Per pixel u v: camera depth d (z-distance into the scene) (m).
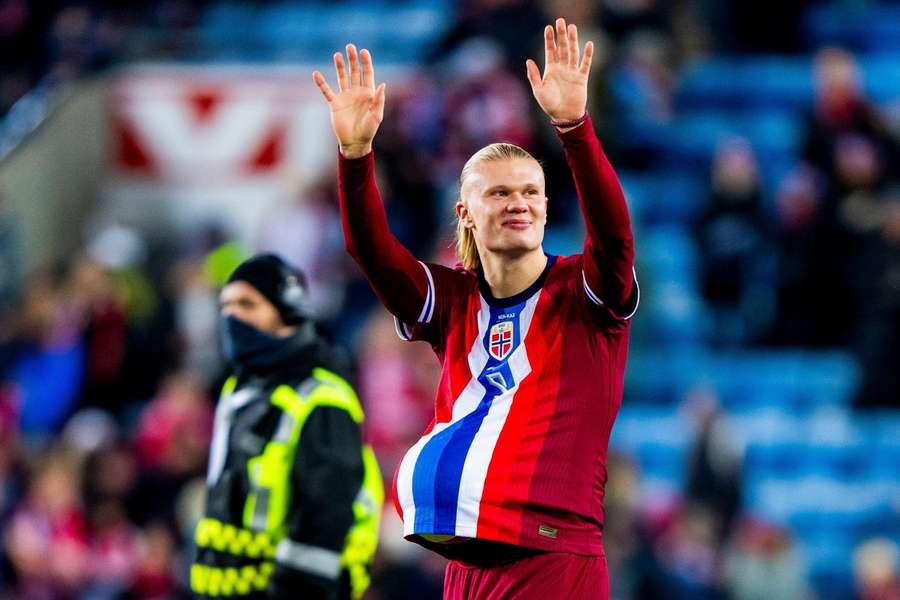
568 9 46.94
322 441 18.42
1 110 57.41
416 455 14.66
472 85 44.47
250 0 60.38
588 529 14.45
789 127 51.16
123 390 44.28
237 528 18.53
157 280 51.25
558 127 14.02
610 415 14.62
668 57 51.78
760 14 55.41
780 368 43.94
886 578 35.25
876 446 42.16
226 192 52.75
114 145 53.44
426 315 15.11
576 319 14.51
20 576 34.97
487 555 14.41
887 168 45.53
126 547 35.81
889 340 42.69
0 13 58.72
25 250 51.38
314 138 52.53
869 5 57.62
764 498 41.06
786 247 44.31
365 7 59.81
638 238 44.44
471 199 14.71
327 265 45.62
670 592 33.88
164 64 55.91
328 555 18.08
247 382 19.17
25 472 37.75
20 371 44.91
